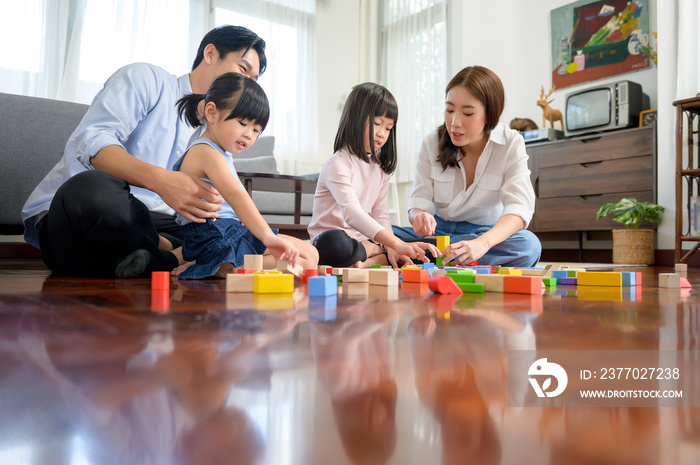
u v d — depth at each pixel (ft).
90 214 3.63
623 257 10.19
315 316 1.76
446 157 5.89
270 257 4.33
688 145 9.84
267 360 1.02
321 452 0.54
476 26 14.52
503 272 4.18
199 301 2.22
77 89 12.13
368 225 4.97
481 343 1.23
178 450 0.55
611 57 12.21
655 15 11.51
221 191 3.88
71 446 0.56
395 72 16.42
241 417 0.66
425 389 0.81
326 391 0.79
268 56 15.08
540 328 1.51
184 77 4.92
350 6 17.26
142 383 0.83
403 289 3.09
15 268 4.99
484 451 0.56
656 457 0.55
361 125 5.47
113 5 12.71
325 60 16.69
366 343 1.23
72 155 4.36
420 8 15.62
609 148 11.00
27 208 4.29
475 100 5.09
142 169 3.83
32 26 11.60
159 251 3.99
